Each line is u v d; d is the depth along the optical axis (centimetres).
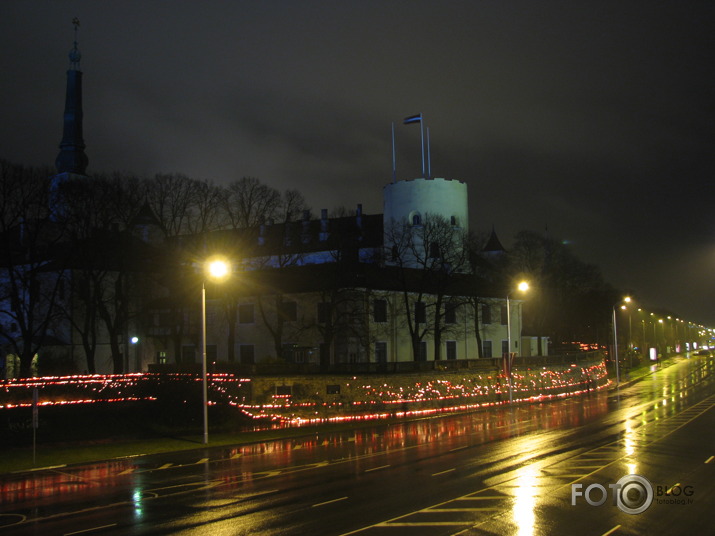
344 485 2366
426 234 7394
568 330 11456
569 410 5122
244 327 6831
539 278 10200
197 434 4016
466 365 5853
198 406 4572
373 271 6731
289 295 6550
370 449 3291
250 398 4575
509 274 10094
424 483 2367
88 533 1798
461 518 1853
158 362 7250
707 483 2309
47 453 3306
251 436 3888
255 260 7631
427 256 7181
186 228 6831
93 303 5947
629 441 3338
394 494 2189
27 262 6850
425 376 5319
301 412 4712
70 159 8631
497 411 5197
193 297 6625
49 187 5931
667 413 4653
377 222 8962
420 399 5222
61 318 6256
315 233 8944
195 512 2008
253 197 6750
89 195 6062
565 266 10644
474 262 8038
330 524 1816
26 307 6419
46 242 6769
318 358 6350
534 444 3309
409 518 1862
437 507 1991
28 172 5597
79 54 8794
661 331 16575
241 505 2084
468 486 2298
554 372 6769
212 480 2542
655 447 3127
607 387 7462
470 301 7119
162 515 1981
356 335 5938
